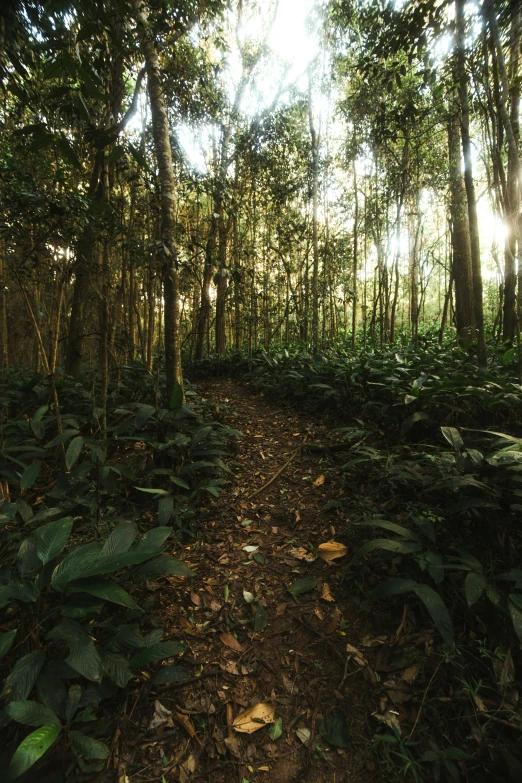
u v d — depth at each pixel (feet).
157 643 5.57
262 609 7.04
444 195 26.63
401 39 12.86
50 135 5.61
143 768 4.78
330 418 15.23
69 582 5.26
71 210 9.86
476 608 6.25
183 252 17.69
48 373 10.57
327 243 28.09
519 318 11.12
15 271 9.81
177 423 11.67
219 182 19.33
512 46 10.71
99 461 9.64
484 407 11.45
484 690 5.33
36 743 3.95
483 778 4.52
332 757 4.96
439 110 19.11
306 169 24.95
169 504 8.70
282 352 24.61
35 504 10.20
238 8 24.30
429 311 57.62
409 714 5.26
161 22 10.52
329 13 21.39
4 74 6.70
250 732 5.19
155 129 12.18
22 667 4.73
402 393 12.55
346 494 10.05
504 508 7.20
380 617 6.61
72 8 5.45
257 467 12.29
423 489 8.71
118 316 17.25
